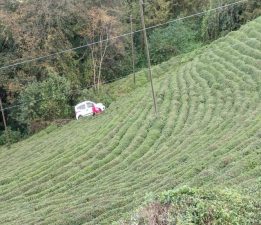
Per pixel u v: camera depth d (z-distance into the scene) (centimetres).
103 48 6216
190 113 4125
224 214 1148
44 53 5747
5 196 3341
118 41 6253
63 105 5516
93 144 4019
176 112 4269
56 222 2447
